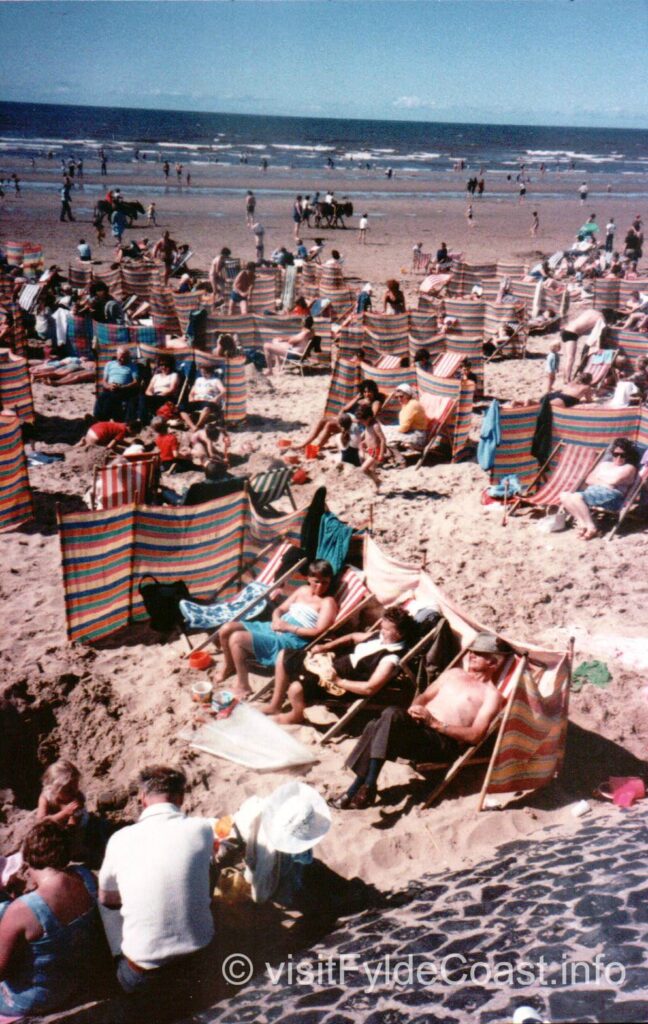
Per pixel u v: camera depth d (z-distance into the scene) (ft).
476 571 25.53
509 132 648.38
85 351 46.75
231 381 37.40
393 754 16.44
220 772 16.90
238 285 57.57
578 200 183.42
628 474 27.22
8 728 17.84
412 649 17.81
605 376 43.96
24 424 34.65
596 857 13.61
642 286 61.93
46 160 192.44
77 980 12.09
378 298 68.54
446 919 12.58
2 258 71.10
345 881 14.56
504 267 72.33
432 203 153.89
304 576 22.02
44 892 11.84
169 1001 11.84
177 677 20.12
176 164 206.90
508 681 16.94
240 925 13.58
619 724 18.85
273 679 19.70
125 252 77.20
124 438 35.53
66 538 19.95
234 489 24.57
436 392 34.60
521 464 30.27
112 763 17.54
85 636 21.45
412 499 30.99
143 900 11.70
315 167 233.76
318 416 40.32
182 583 22.16
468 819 15.93
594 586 24.49
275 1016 11.03
